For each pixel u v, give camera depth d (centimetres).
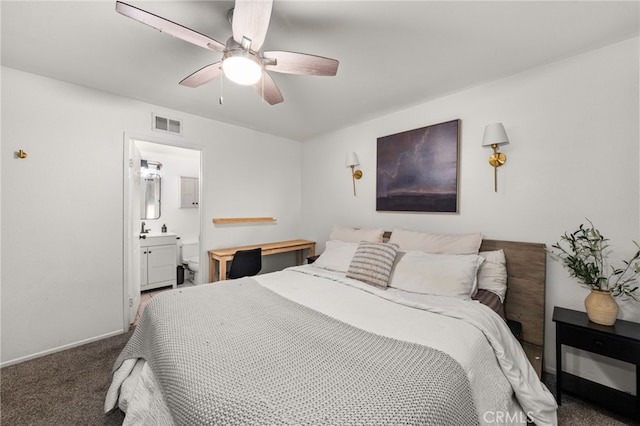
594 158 176
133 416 121
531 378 144
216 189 326
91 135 237
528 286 197
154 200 427
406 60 188
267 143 377
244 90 239
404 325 136
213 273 317
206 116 307
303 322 137
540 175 197
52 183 219
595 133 175
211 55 183
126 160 256
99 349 226
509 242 208
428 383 89
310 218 402
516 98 207
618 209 168
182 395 87
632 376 164
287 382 88
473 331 132
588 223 178
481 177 227
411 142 272
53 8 139
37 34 161
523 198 205
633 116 163
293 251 420
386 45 170
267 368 96
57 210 222
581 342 154
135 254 297
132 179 273
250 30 124
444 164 247
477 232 224
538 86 197
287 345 113
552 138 192
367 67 197
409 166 274
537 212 199
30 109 209
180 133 292
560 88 188
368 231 284
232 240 343
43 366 201
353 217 338
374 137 312
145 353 139
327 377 91
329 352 108
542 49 175
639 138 161
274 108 280
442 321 141
